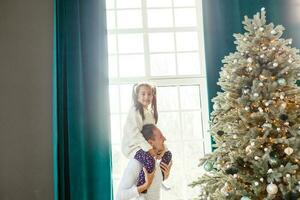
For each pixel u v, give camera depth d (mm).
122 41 4359
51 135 3982
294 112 2742
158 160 3350
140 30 4375
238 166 2715
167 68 4352
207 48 4074
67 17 4016
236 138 2758
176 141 4211
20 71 4078
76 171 3713
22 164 3918
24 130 3977
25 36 4133
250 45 2881
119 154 4137
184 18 4422
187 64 4367
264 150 2656
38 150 3951
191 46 4391
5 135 3955
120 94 4258
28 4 4191
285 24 4121
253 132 2686
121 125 4199
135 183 3227
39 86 4062
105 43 4051
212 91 3980
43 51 4125
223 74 3037
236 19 4117
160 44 4387
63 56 3951
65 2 4047
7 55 4094
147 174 3199
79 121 3816
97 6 4086
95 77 3963
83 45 4012
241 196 2635
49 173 3916
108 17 4379
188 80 4332
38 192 3879
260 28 2869
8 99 4020
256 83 2736
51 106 4035
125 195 3197
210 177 2906
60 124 3824
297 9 4156
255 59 2869
